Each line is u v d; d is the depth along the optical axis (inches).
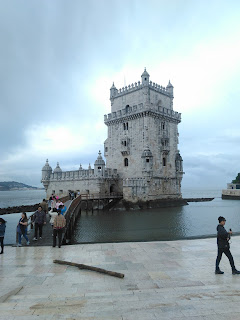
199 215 2112.5
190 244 738.8
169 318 283.7
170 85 2903.5
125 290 403.2
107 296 368.2
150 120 2518.5
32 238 837.2
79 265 532.7
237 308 308.7
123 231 1487.5
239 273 482.6
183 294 367.2
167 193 2674.7
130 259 597.0
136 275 488.4
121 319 283.4
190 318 283.1
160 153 2615.7
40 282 455.8
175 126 2854.3
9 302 350.0
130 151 2605.8
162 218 1955.0
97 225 1680.6
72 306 322.0
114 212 2281.0
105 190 2534.5
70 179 2723.9
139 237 1320.1
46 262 581.0
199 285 432.5
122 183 2655.0
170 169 2736.2
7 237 1433.3
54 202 1314.0
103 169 2491.4
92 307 318.7
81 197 2358.5
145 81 2534.5
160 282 449.4
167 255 626.5
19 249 703.7
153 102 2620.6
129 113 2598.4
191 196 6397.6
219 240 492.1
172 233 1425.9
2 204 4362.7
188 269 521.0
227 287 404.2
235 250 668.1
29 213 2554.1
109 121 2815.0
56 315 293.1
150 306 319.9
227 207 2775.6
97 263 570.3
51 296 372.5
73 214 1518.2
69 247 719.1
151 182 2476.6
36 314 296.5
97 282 453.1
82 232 1465.3
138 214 2150.6
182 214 2164.1
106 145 2908.5
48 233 906.7
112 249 689.0
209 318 283.0
